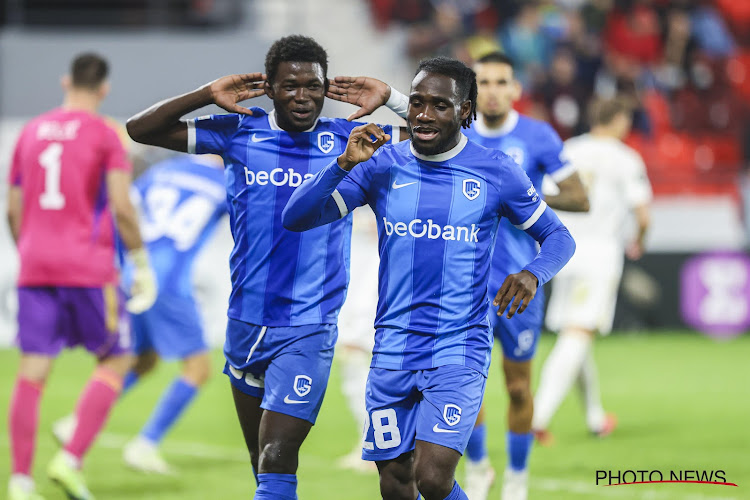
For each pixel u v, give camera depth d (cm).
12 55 4600
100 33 4706
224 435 2425
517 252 1669
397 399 1225
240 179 1331
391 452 1228
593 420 2377
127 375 2158
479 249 1241
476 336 1236
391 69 4966
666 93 4788
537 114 4431
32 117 4622
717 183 4366
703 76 4800
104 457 2173
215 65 4641
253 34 4828
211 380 3222
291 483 1279
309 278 1321
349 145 1170
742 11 5247
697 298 4178
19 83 4606
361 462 2066
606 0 4903
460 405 1186
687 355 3681
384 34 5150
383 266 1255
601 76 4622
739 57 5166
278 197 1316
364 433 1252
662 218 4344
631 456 2152
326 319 1324
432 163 1246
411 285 1230
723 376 3247
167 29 4822
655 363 3509
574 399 2975
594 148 2473
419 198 1233
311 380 1299
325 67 1305
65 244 1766
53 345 1775
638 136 4497
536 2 4950
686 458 2125
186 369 2088
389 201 1243
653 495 1797
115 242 2098
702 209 4356
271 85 1297
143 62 4628
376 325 1256
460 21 4878
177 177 2147
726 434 2380
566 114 4428
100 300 1786
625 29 4884
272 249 1317
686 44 4828
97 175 1786
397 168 1246
